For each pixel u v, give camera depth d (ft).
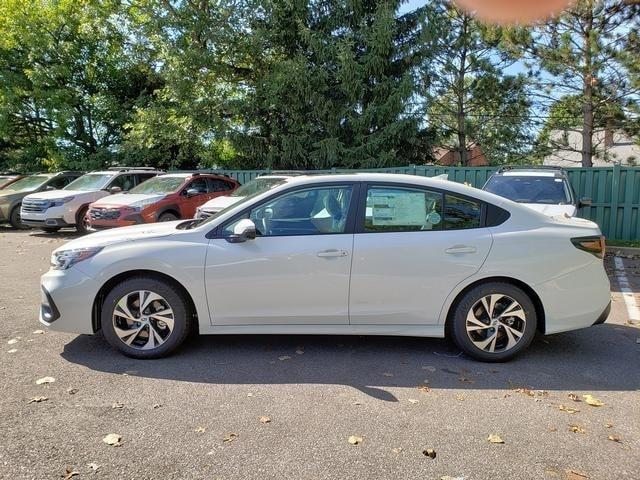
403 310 14.60
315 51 55.72
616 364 14.69
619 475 9.29
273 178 37.11
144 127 64.18
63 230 50.65
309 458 9.75
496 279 14.64
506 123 64.18
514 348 14.61
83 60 76.54
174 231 15.23
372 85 56.44
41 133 81.15
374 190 14.90
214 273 14.48
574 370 14.21
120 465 9.48
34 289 23.88
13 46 74.23
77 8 73.72
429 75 59.26
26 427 10.79
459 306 14.64
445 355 15.28
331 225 14.74
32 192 52.31
